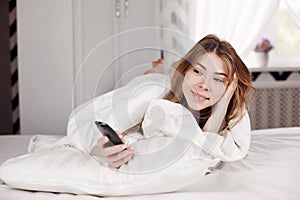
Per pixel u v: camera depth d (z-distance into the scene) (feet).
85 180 3.85
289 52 11.05
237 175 4.32
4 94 11.53
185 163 3.85
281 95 10.44
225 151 4.54
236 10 9.57
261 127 10.40
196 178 3.92
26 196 3.85
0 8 11.30
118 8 9.62
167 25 9.65
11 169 3.93
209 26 9.61
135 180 3.80
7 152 5.58
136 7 9.69
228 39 9.61
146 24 9.77
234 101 4.43
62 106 9.35
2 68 11.46
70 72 9.32
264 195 3.82
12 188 4.05
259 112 10.37
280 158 4.83
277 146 5.47
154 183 3.79
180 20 9.62
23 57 9.26
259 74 10.39
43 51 9.27
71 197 3.82
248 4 9.59
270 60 11.00
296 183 4.09
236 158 4.56
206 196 3.78
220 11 9.56
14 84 11.53
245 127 4.71
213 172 4.42
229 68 4.01
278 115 10.43
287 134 6.28
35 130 9.39
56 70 9.30
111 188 3.81
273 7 9.57
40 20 9.22
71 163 3.95
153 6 9.75
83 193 3.88
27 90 9.32
